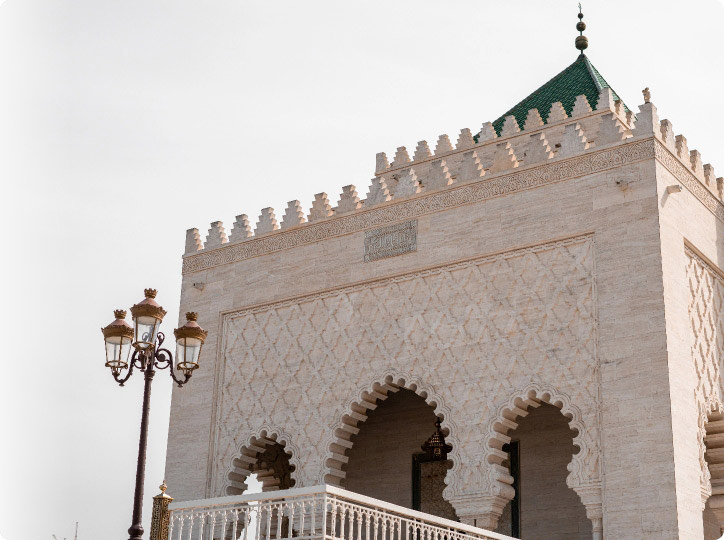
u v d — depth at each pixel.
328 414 19.69
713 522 19.48
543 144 18.77
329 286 20.53
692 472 16.34
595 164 18.02
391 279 19.77
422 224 19.72
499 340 18.06
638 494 15.95
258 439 20.56
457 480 17.75
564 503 19.89
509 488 17.55
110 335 12.66
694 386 17.14
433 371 18.62
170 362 12.88
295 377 20.44
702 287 18.44
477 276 18.73
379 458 22.41
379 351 19.44
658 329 16.55
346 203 20.98
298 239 21.39
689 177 18.72
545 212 18.30
